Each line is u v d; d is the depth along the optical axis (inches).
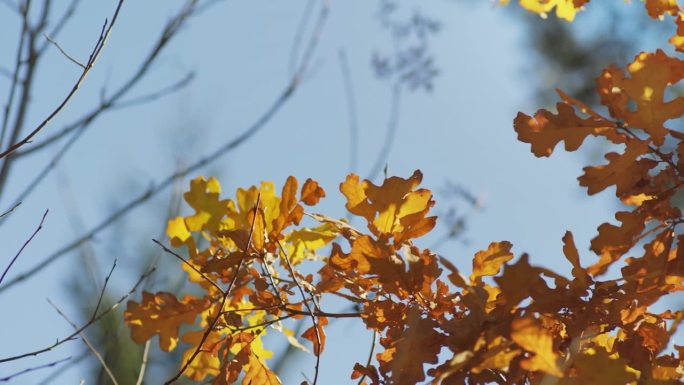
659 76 86.0
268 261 90.4
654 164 87.0
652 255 87.4
